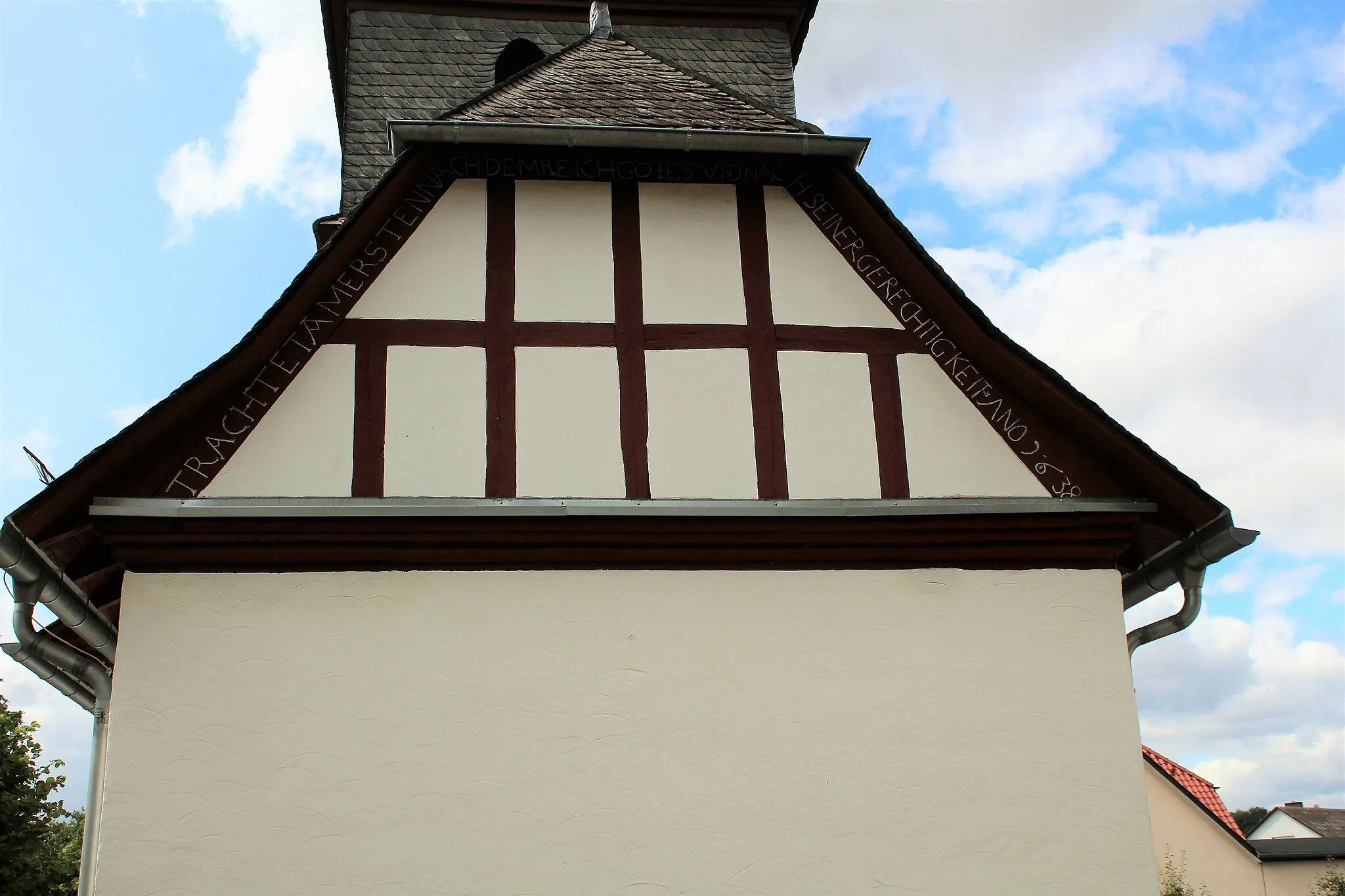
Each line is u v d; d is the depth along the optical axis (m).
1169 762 27.09
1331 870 25.23
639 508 7.48
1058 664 7.56
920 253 8.09
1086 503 7.81
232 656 7.00
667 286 8.12
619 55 9.98
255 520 7.21
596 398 7.80
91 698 8.36
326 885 6.65
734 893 6.91
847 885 6.99
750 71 13.38
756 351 8.03
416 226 8.03
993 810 7.22
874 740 7.28
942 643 7.53
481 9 12.93
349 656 7.07
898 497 7.79
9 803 21.83
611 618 7.32
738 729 7.20
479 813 6.86
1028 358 7.88
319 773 6.84
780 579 7.54
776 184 8.46
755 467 7.77
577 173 8.31
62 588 7.06
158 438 7.23
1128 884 7.15
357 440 7.49
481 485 7.50
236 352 7.33
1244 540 7.65
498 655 7.17
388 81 12.45
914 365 8.12
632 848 6.91
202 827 6.68
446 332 7.80
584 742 7.06
